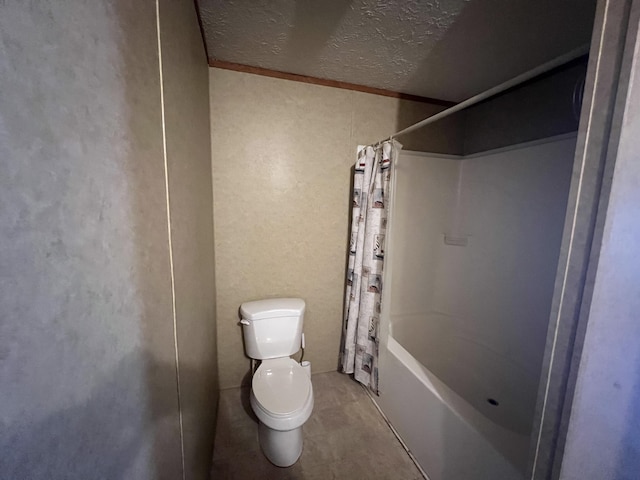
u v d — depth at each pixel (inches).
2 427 7.3
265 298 69.7
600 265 19.8
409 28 47.0
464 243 79.6
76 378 10.9
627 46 17.5
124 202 15.3
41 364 9.0
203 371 42.6
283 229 68.5
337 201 71.6
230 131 61.7
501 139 70.9
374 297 65.2
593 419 22.5
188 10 33.9
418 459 50.8
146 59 18.9
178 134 27.9
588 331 20.7
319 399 68.1
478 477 38.2
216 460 51.4
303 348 68.6
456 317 80.8
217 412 62.4
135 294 16.7
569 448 22.4
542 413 23.8
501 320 67.9
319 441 56.0
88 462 11.6
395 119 73.1
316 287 73.6
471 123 79.7
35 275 8.7
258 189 65.4
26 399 8.3
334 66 60.0
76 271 10.9
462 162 81.7
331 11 43.0
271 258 68.8
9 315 7.7
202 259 43.7
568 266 21.5
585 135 20.1
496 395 59.9
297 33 48.9
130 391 15.8
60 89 9.9
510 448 35.6
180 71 29.1
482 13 43.0
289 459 49.8
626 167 18.7
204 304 45.0
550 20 44.4
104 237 13.1
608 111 18.7
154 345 19.8
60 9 9.9
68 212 10.4
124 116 15.4
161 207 21.8
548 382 23.2
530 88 63.8
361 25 46.2
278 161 65.6
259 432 57.2
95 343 12.2
